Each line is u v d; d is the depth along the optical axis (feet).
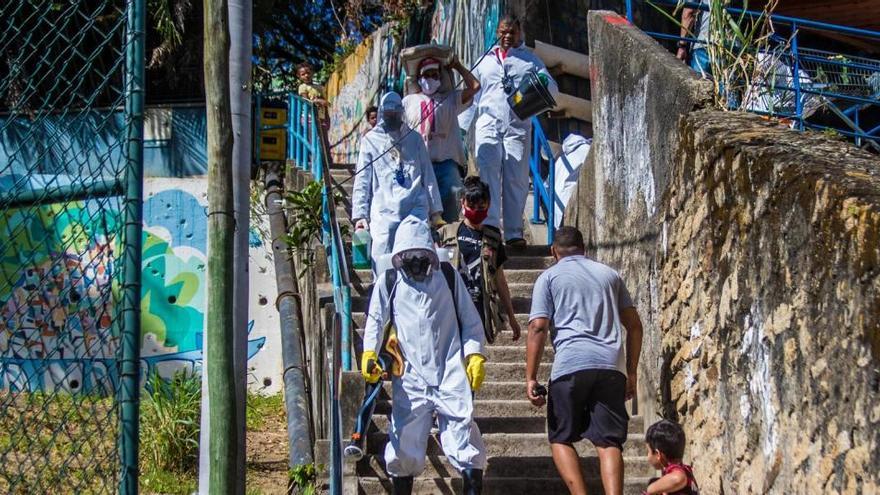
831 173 18.10
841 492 16.75
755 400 20.01
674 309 24.31
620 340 22.56
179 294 44.06
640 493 23.82
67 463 18.57
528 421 25.75
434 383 22.36
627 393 22.98
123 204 18.29
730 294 21.25
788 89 30.32
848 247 16.93
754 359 20.08
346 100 59.57
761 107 31.27
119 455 17.16
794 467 18.29
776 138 21.17
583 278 22.80
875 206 16.49
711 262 22.27
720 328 21.66
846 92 36.47
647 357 26.16
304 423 27.76
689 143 23.63
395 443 22.31
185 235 44.47
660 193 25.70
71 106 20.65
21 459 19.38
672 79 25.40
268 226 44.16
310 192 35.12
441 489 23.86
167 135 45.11
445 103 32.32
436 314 22.66
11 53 22.63
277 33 70.33
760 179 20.15
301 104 44.55
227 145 16.84
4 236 23.11
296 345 32.68
